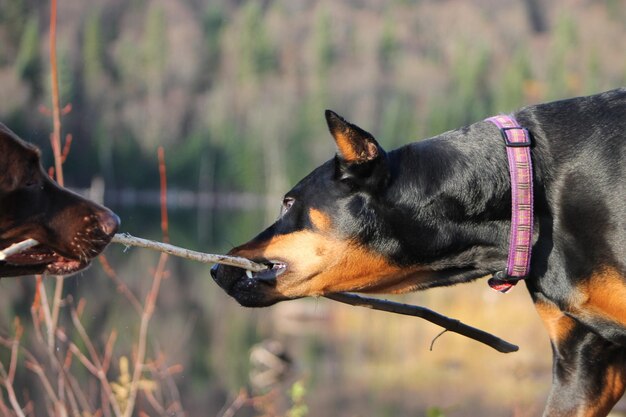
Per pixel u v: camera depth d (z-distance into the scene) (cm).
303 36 8938
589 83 7000
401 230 464
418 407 1176
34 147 462
